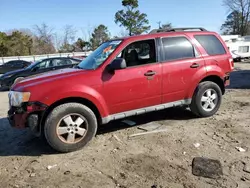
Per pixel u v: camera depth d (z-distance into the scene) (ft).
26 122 13.03
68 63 39.99
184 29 17.69
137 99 15.14
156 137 14.97
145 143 14.24
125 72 14.58
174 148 13.42
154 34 16.01
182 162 11.92
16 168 12.23
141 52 15.34
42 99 12.87
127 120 18.25
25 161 12.92
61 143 13.29
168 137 14.87
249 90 28.40
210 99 17.88
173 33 16.58
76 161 12.59
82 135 13.78
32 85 13.09
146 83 15.19
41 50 161.07
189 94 17.01
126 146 14.01
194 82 16.93
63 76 13.74
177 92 16.47
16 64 65.05
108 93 14.24
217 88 17.93
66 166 12.13
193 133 15.30
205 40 17.69
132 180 10.66
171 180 10.52
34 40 163.94
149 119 18.31
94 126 14.02
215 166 11.42
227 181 10.28
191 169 11.29
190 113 19.13
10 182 11.00
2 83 39.24
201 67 17.07
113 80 14.28
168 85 15.97
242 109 19.98
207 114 17.94
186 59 16.61
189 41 16.96
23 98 12.84
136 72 14.87
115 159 12.57
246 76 42.93
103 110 14.21
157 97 15.79
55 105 13.47
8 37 161.17
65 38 166.71
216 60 17.74
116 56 14.62
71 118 13.47
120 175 11.10
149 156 12.66
